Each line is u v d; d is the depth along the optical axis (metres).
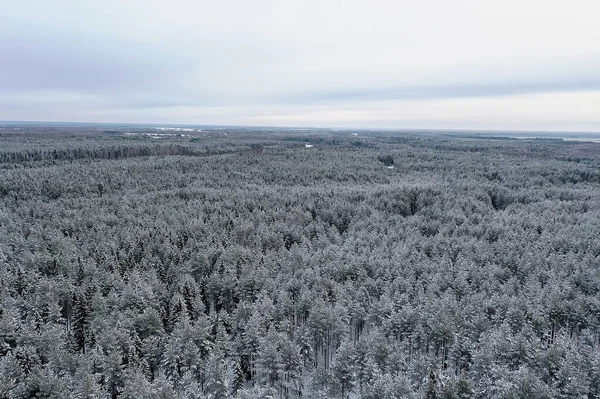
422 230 120.62
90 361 51.75
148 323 62.53
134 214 132.38
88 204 140.38
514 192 171.12
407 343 61.25
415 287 75.25
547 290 70.62
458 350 56.25
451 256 95.88
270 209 137.00
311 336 60.75
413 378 52.16
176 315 66.44
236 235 110.62
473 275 79.88
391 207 146.38
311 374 59.75
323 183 196.88
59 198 151.38
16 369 49.56
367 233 114.69
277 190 173.38
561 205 147.88
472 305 63.94
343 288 73.19
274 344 54.69
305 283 77.31
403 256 90.81
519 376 47.09
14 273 82.38
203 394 50.81
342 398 52.78
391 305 64.81
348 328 63.75
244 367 59.75
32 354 52.81
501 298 66.31
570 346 55.53
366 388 47.16
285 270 85.31
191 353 54.78
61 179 170.75
